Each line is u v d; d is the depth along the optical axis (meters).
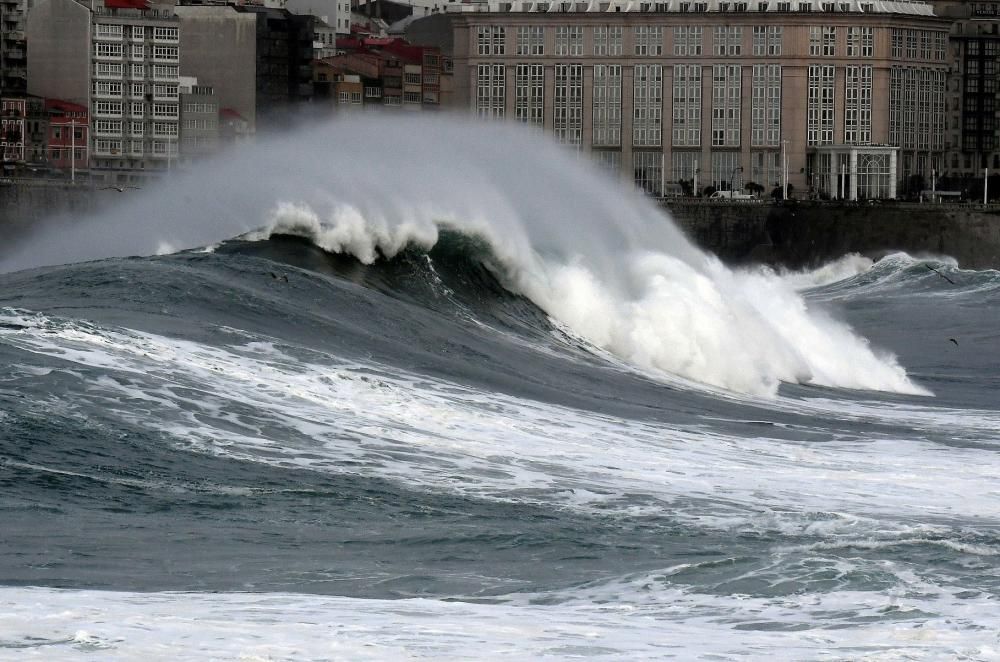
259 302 175.75
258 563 98.19
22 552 96.50
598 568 100.31
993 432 177.88
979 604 91.94
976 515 123.56
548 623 87.12
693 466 137.50
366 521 109.00
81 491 109.00
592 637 84.44
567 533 108.31
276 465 120.31
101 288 173.25
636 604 92.12
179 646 79.81
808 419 179.62
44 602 86.69
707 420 167.62
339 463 123.25
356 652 80.19
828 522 114.44
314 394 142.88
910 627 87.38
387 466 124.25
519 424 147.38
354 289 195.88
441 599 92.56
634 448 143.75
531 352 192.50
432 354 175.62
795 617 89.31
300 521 107.75
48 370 132.50
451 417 144.75
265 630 83.31
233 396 136.50
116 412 125.69
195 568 96.38
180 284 176.00
